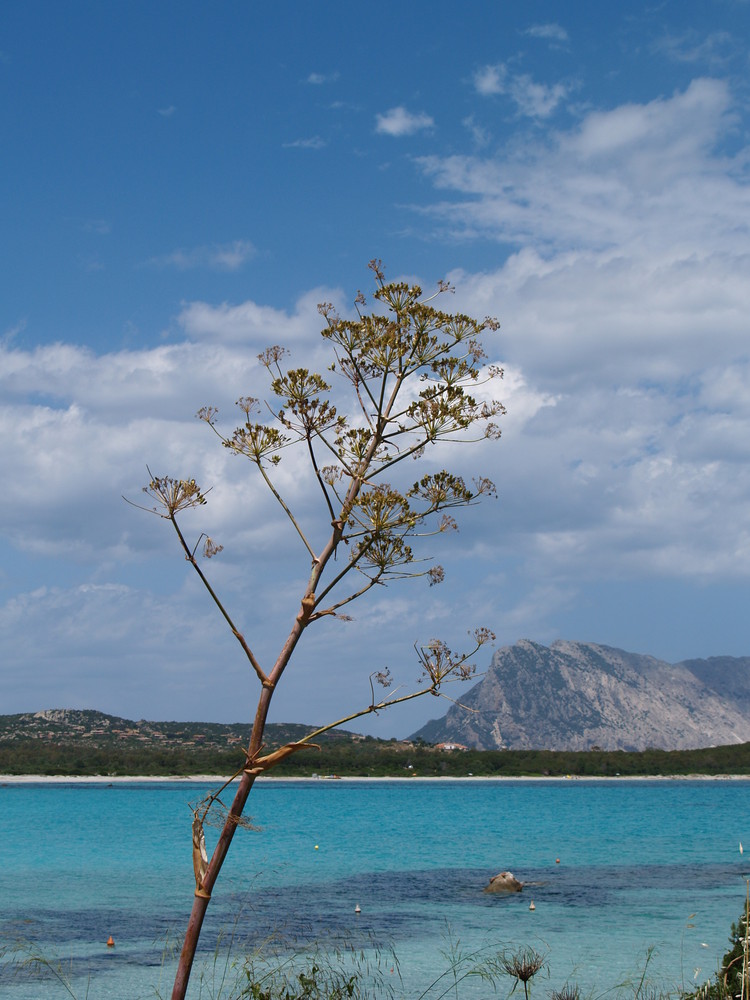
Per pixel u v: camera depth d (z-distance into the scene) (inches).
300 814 3309.5
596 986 625.0
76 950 784.9
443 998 590.9
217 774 7500.0
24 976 669.3
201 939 826.2
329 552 229.6
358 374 247.4
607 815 3203.7
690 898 1150.3
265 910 1029.2
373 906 1067.9
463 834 2330.2
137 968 704.4
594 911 1037.2
